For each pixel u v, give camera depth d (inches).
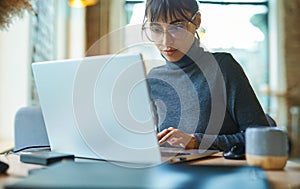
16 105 90.2
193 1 49.1
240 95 47.4
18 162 35.9
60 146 39.0
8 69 90.1
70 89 35.5
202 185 23.2
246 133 33.2
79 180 23.5
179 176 25.7
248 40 204.8
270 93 196.4
